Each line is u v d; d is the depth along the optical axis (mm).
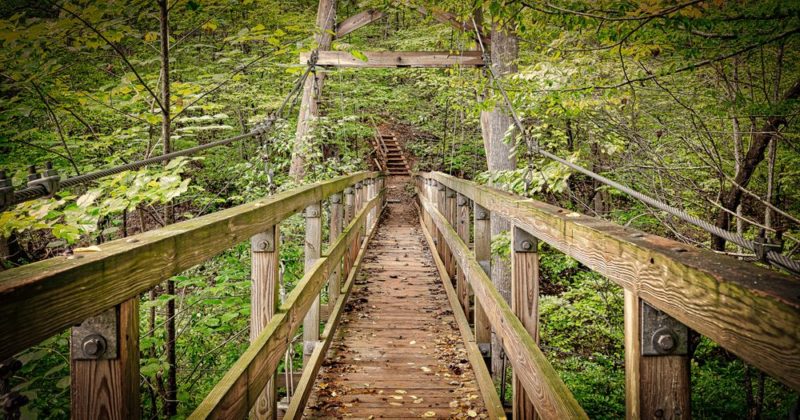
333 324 4258
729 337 824
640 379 1139
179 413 3654
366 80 13016
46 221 2877
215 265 4852
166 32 3383
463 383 3527
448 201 6164
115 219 4754
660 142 6305
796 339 673
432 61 7551
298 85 5562
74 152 4523
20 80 3100
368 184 10586
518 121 4012
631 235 1304
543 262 10180
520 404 2186
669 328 1127
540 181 4598
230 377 1640
